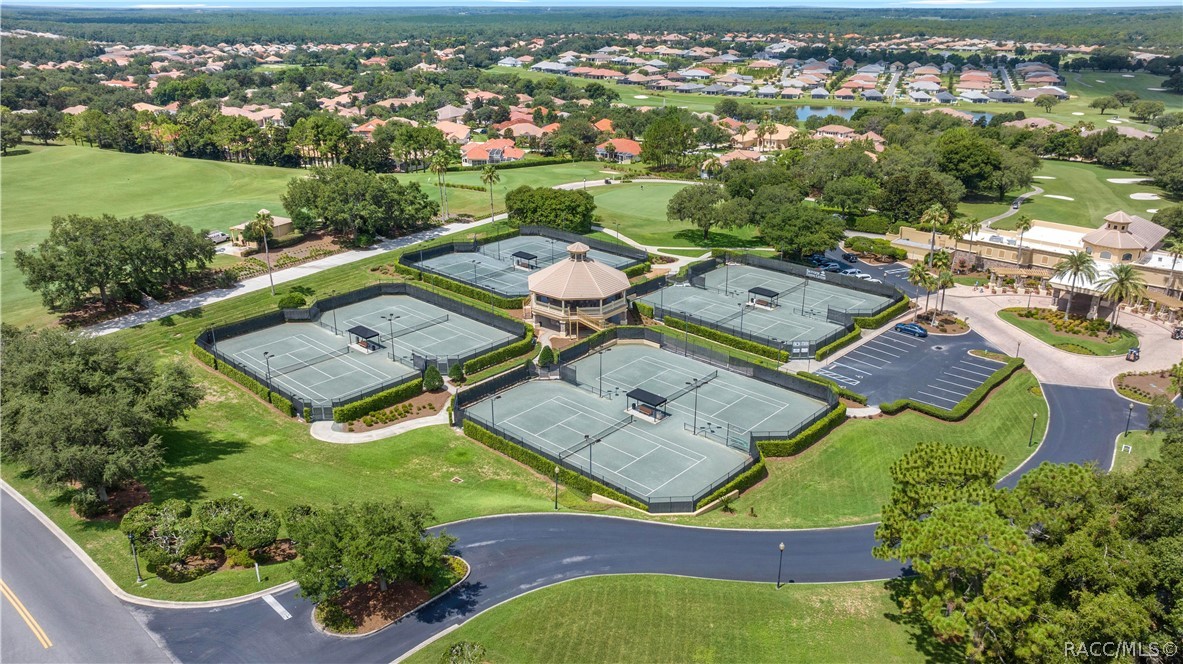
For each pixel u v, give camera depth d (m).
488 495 79.75
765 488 82.38
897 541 61.91
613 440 91.56
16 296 130.75
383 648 56.59
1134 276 126.94
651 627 59.41
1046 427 95.81
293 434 91.94
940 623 49.47
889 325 128.25
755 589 64.56
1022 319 130.75
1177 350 116.94
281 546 69.25
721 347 120.00
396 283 140.38
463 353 115.12
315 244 162.38
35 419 67.81
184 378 82.81
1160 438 92.81
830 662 56.28
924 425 95.50
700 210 165.75
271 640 56.97
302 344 118.62
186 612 59.34
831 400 98.06
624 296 128.75
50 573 62.78
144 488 76.00
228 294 134.62
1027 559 49.34
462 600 62.34
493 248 167.75
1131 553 52.81
